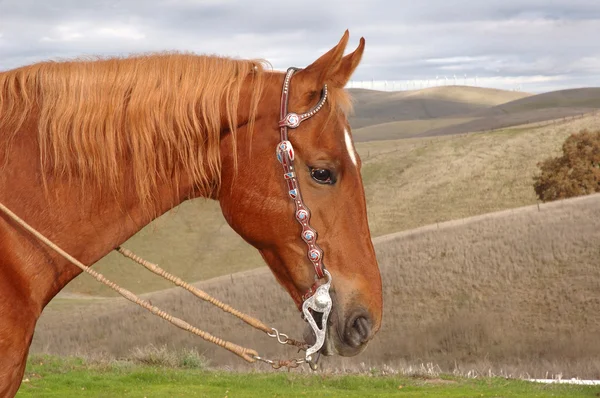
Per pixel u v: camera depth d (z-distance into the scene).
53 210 2.90
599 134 60.16
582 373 23.23
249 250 47.16
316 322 2.98
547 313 28.48
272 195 2.96
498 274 32.03
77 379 14.31
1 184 2.88
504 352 26.31
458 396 13.90
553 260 32.12
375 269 3.01
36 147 2.93
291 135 2.94
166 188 3.03
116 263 44.22
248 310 32.16
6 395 2.80
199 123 2.98
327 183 2.96
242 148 2.99
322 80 2.98
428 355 26.98
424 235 38.06
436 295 31.47
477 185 71.75
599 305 27.92
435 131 176.38
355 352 2.94
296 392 13.99
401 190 74.31
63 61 3.07
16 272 2.83
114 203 2.97
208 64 3.07
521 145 78.56
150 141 2.94
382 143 110.69
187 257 45.06
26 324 2.85
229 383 15.00
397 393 14.20
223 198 3.07
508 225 36.84
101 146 2.91
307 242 2.94
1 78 3.02
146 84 2.97
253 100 2.99
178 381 15.02
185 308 32.97
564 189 60.44
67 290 51.75
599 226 34.47
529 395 14.22
